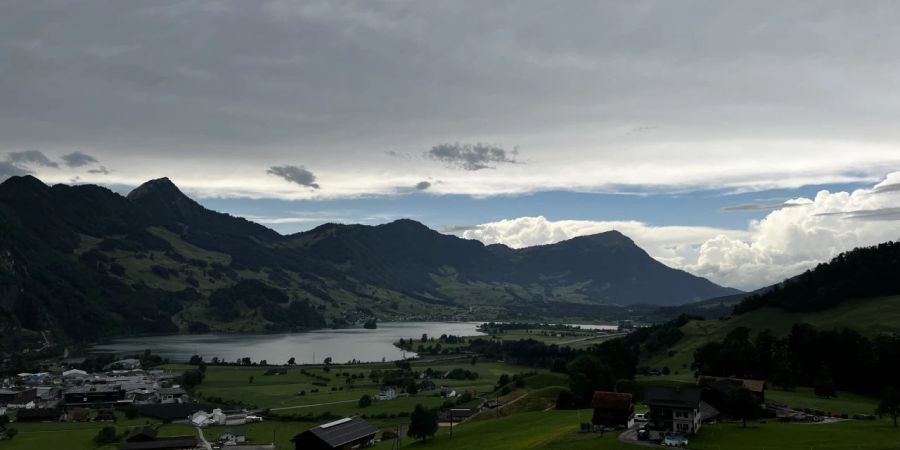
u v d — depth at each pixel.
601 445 114.88
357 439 168.50
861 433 115.19
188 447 180.25
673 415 123.12
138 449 176.25
